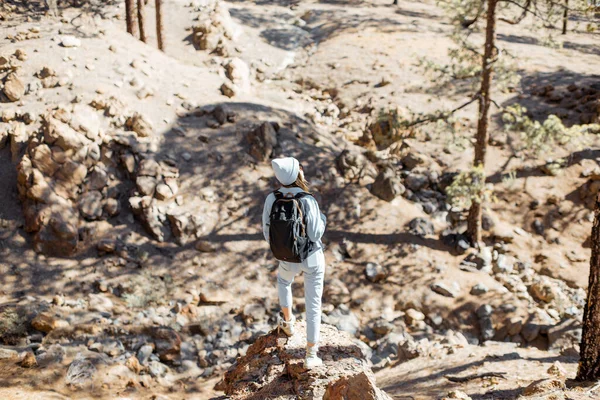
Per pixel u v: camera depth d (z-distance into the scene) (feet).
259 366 15.98
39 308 36.35
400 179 57.62
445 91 72.23
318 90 77.10
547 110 67.05
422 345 35.47
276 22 96.89
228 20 87.25
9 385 27.99
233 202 48.80
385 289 45.06
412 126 51.47
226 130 55.36
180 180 49.16
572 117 65.36
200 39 82.23
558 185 57.21
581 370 22.33
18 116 49.70
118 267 42.29
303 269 14.34
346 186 53.47
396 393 25.64
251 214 48.60
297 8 106.11
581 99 67.72
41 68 55.77
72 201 44.45
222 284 43.11
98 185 46.06
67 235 42.06
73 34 63.41
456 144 47.29
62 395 28.25
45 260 41.29
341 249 47.93
